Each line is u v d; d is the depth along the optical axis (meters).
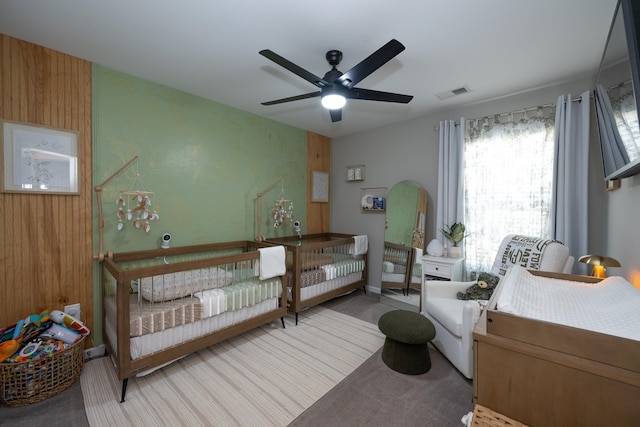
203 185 2.95
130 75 2.42
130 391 1.82
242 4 1.56
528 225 2.68
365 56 2.09
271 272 2.56
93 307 2.24
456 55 2.08
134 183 2.46
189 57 2.14
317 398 1.76
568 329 0.86
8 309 1.89
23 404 1.65
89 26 1.77
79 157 2.16
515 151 2.74
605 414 0.80
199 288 2.24
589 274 2.32
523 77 2.42
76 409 1.65
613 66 1.49
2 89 1.85
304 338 2.58
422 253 3.42
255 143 3.44
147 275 1.85
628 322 0.92
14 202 1.91
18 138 1.90
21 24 1.74
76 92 2.14
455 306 2.26
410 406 1.70
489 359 0.99
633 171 1.42
